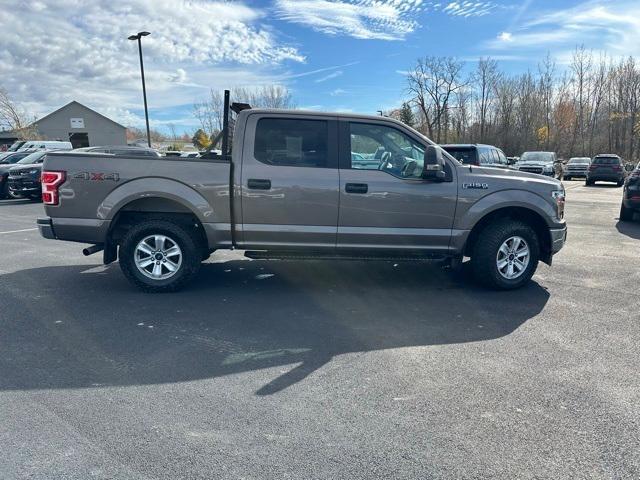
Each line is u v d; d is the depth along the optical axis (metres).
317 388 3.19
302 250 5.25
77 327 4.27
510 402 3.01
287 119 5.10
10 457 2.42
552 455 2.48
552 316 4.67
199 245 5.35
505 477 2.31
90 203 5.05
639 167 10.84
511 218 5.54
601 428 2.73
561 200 5.53
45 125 57.53
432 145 5.15
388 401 3.02
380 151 5.23
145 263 5.28
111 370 3.43
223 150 5.68
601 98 56.66
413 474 2.33
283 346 3.90
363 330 4.28
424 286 5.73
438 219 5.27
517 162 23.81
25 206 14.55
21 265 6.64
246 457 2.44
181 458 2.43
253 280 5.93
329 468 2.37
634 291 5.54
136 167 5.02
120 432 2.65
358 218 5.16
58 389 3.13
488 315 4.70
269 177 5.04
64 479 2.26
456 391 3.15
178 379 3.30
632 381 3.30
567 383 3.27
